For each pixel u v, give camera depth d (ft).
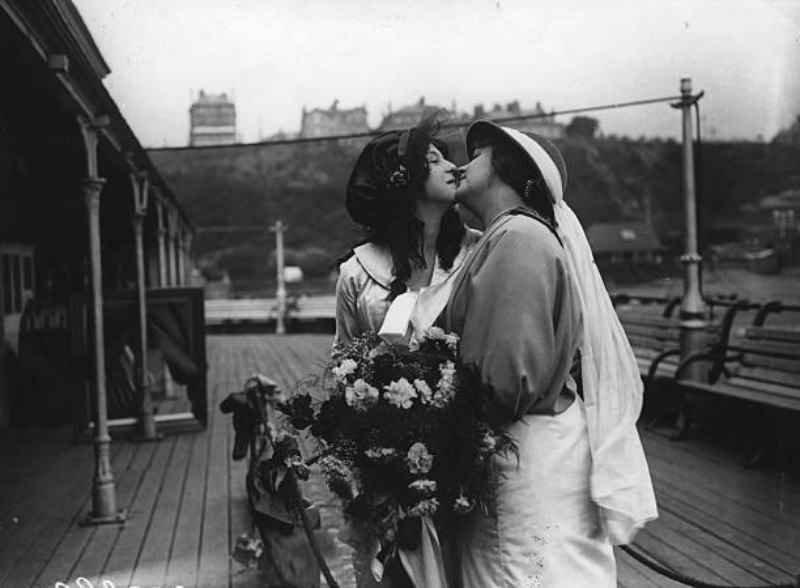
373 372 6.89
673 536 14.82
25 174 29.58
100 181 18.85
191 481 21.58
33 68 15.83
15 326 34.06
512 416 6.75
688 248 25.32
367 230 8.00
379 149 7.78
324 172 142.00
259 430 13.96
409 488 6.40
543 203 7.41
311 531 9.95
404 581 7.15
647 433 24.26
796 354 20.38
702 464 20.24
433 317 7.23
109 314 28.22
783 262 54.75
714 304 31.96
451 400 6.60
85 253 43.27
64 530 17.34
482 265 6.93
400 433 6.57
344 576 12.89
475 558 7.03
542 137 7.68
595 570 6.90
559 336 6.86
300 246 141.38
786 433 19.44
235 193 141.69
